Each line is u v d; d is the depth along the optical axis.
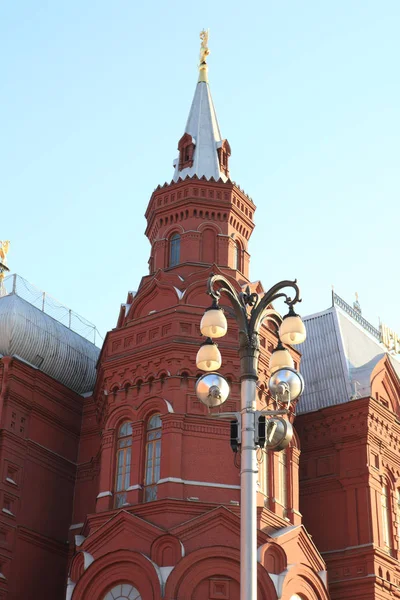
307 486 40.81
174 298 37.97
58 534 39.53
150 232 43.78
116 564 32.41
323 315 47.25
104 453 36.16
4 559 36.47
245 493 18.70
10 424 38.66
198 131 44.97
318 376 43.97
